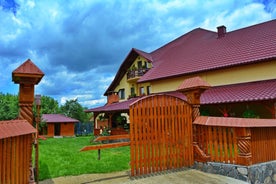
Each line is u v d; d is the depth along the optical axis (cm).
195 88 809
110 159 973
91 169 794
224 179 671
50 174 732
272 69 1528
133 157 682
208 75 1858
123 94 3155
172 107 776
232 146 708
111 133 2023
